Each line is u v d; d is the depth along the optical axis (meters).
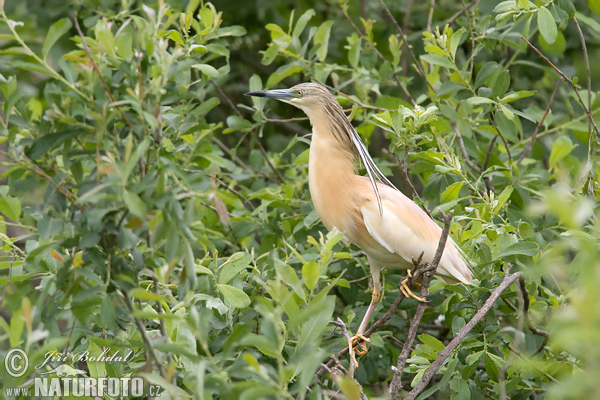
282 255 9.92
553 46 10.78
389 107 10.51
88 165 7.04
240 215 9.97
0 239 7.81
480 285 8.11
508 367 7.40
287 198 10.16
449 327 8.91
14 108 6.29
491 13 10.69
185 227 5.39
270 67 14.90
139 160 5.62
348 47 11.16
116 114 5.61
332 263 9.86
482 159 10.34
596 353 3.93
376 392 10.12
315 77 10.85
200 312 6.14
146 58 5.77
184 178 5.63
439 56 9.98
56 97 5.83
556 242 8.11
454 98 10.75
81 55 6.11
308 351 5.31
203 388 5.19
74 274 5.66
